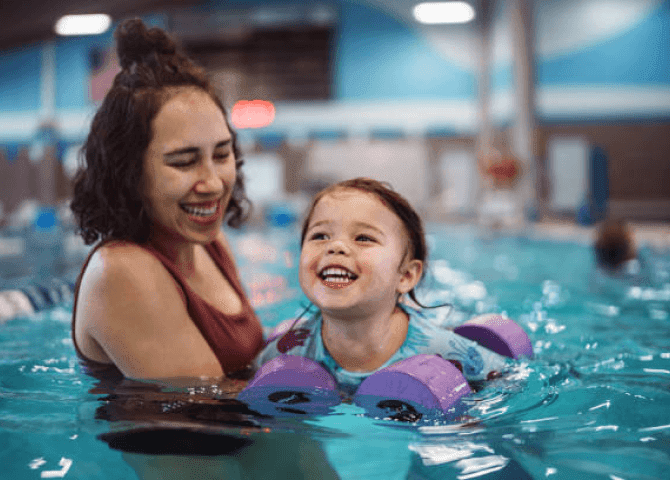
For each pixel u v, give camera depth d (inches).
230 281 88.0
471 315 124.9
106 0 478.9
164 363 70.5
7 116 679.7
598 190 594.2
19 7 468.8
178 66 75.3
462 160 657.0
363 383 62.7
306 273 63.9
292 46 673.6
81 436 57.2
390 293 64.7
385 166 664.4
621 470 49.2
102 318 69.8
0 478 49.3
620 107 602.9
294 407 64.1
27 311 136.1
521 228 441.7
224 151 75.7
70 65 673.6
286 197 628.4
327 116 669.9
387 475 48.6
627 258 208.5
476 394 67.7
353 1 668.1
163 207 72.7
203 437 56.5
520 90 492.1
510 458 51.5
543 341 101.2
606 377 77.2
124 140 71.2
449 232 458.3
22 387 73.1
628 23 599.8
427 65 660.1
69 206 78.9
